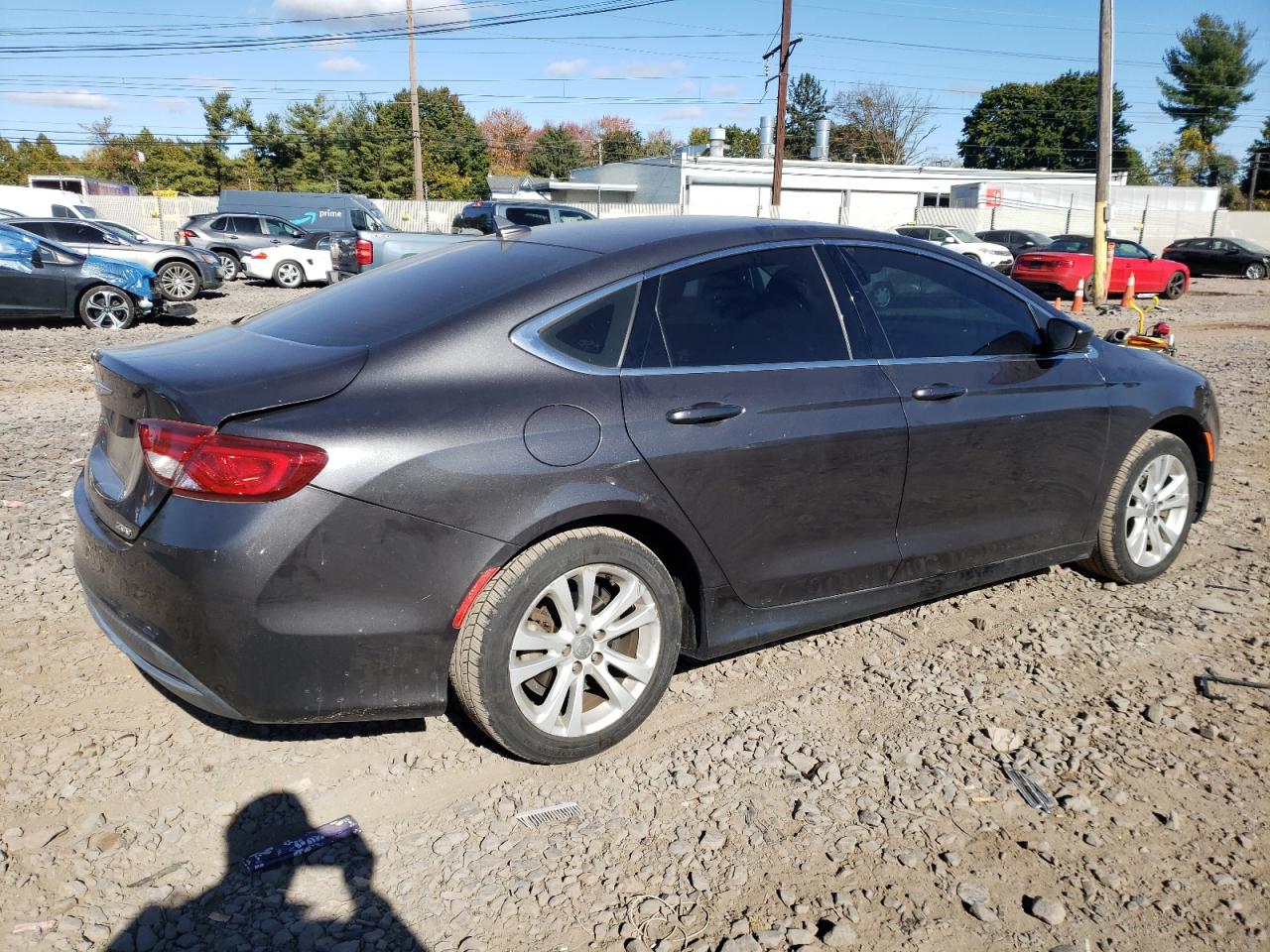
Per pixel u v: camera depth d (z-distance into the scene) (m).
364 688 2.74
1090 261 22.17
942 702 3.54
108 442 3.15
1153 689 3.66
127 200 35.22
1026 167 86.94
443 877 2.60
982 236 34.38
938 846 2.76
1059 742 3.29
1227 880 2.65
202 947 2.33
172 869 2.60
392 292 3.29
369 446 2.64
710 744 3.25
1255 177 75.44
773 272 3.48
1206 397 4.75
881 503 3.58
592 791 2.98
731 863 2.67
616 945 2.37
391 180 60.31
